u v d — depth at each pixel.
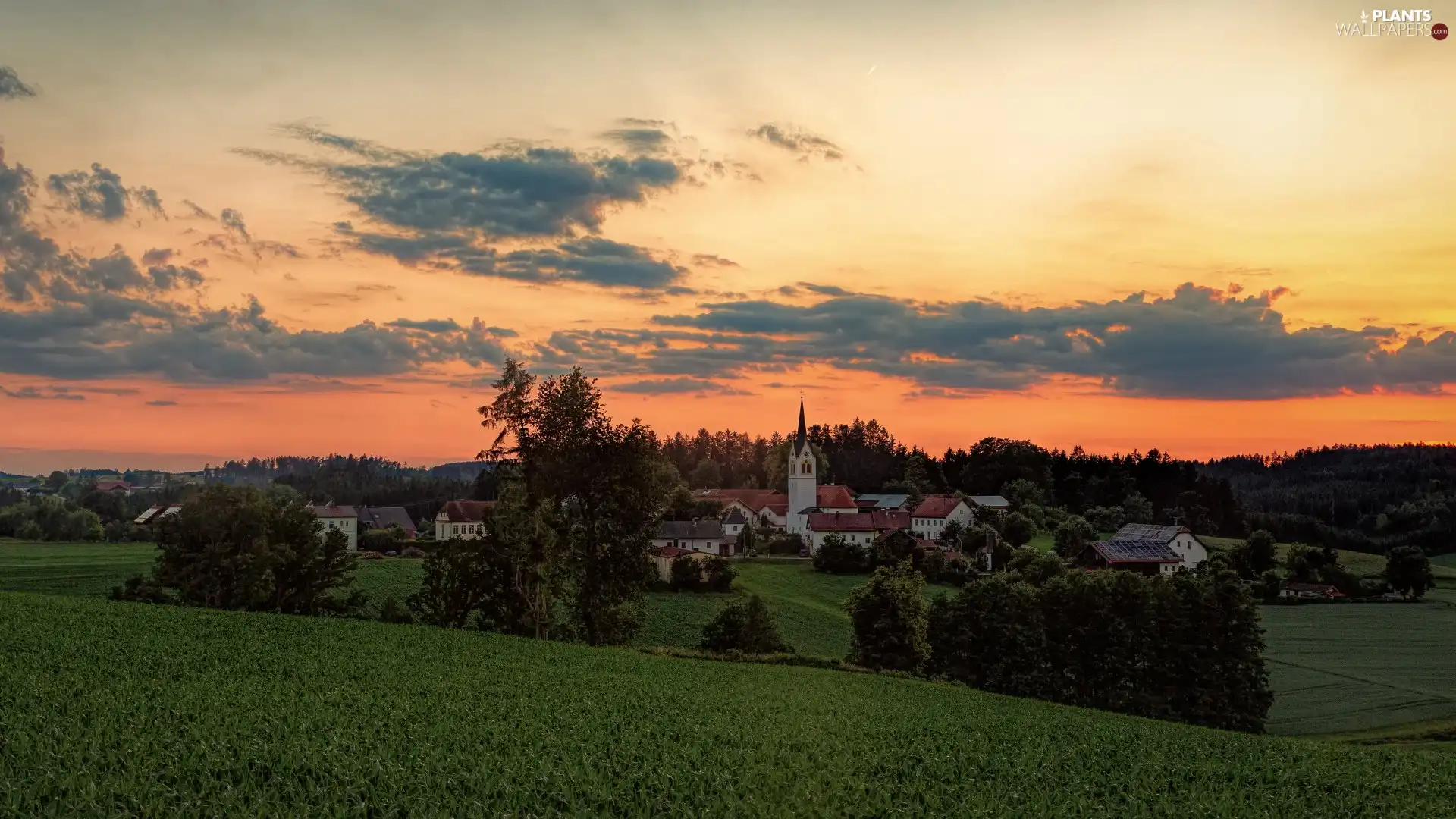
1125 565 136.00
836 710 46.31
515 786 26.48
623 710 40.81
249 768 26.47
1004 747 38.97
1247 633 74.81
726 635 83.69
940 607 84.38
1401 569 134.75
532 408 72.88
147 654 46.22
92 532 175.62
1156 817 29.48
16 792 22.84
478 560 74.25
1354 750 47.81
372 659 50.12
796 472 199.50
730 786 28.36
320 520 84.12
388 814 23.75
